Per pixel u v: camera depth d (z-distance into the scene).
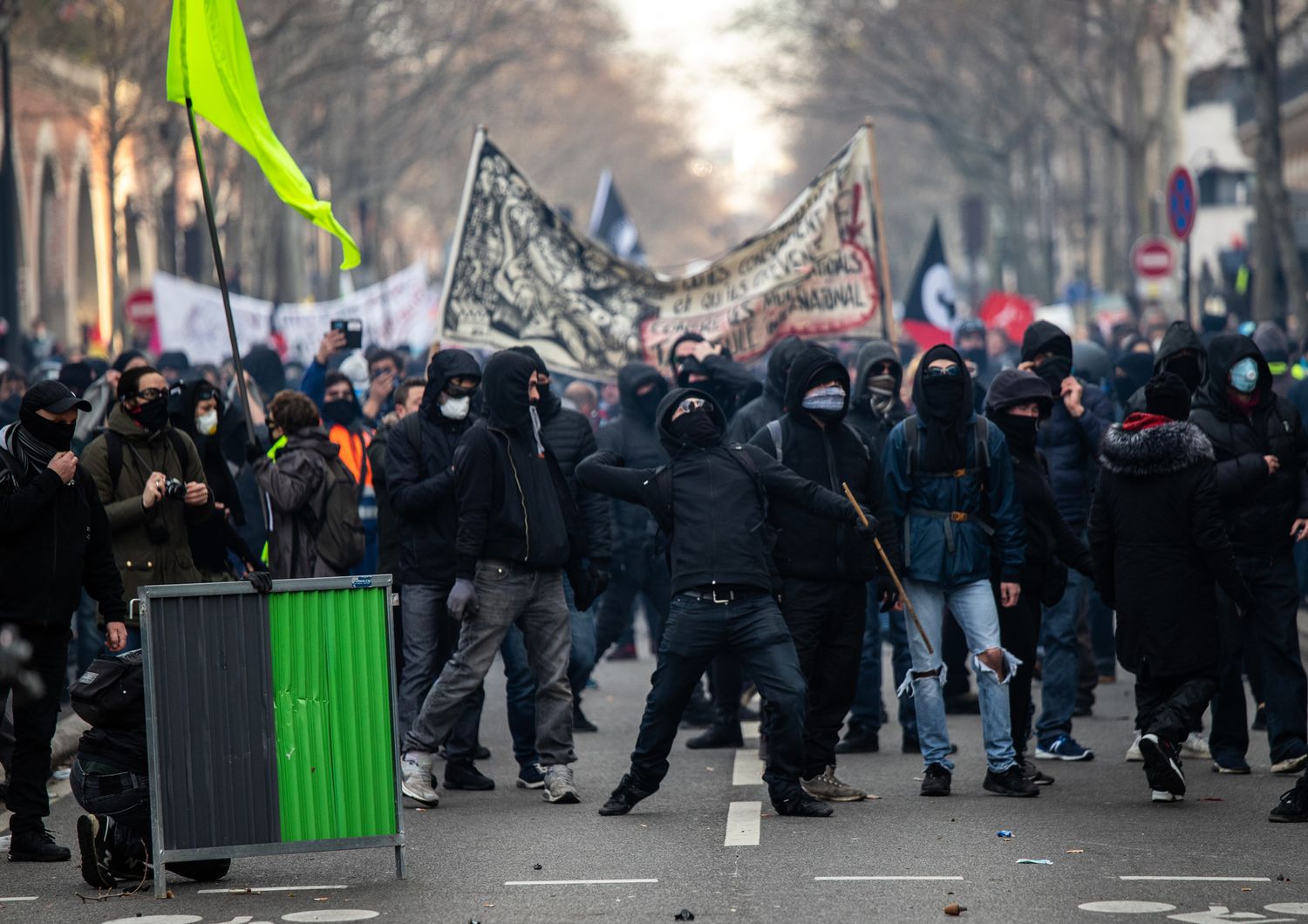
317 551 25.25
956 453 23.56
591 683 36.12
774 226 36.09
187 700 18.59
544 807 23.59
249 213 98.94
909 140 197.12
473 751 25.31
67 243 121.00
